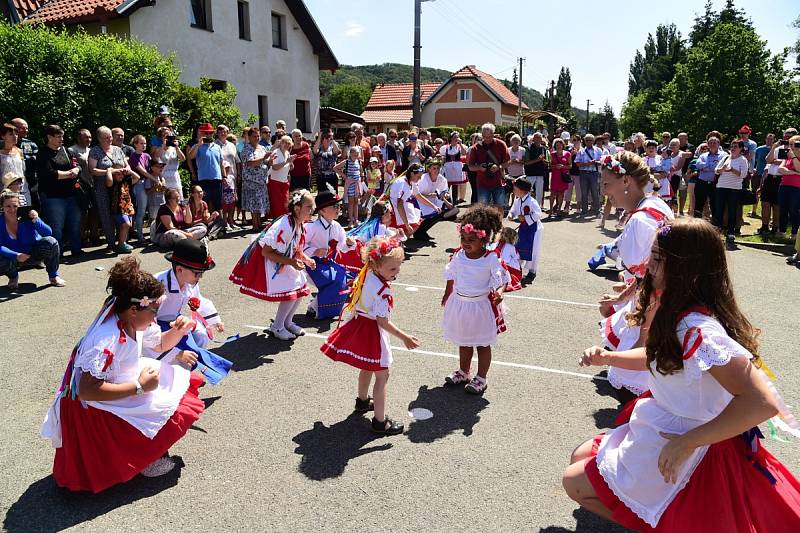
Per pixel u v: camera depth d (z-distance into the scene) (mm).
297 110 23141
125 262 3271
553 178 14789
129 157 10109
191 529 3074
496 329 4664
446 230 12531
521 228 8625
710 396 2344
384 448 3891
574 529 3084
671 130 39875
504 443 3965
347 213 14352
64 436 3287
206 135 11117
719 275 2344
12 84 9945
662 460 2324
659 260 2443
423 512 3217
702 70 38219
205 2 18062
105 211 9469
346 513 3205
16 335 5930
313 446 3910
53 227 8961
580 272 8930
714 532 2314
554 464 3709
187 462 3719
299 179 12750
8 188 7828
